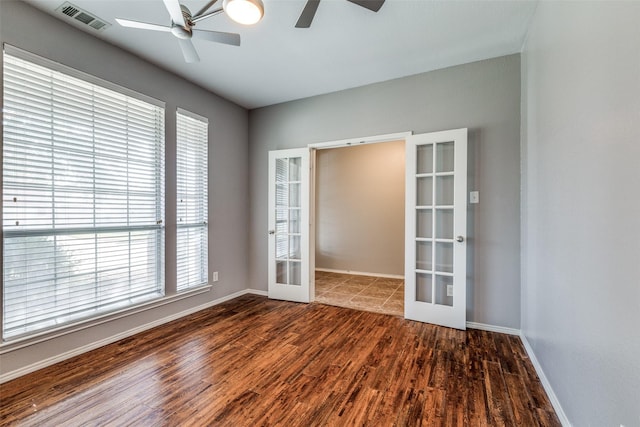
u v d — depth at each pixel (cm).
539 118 209
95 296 245
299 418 161
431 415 164
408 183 312
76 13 214
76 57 230
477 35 244
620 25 105
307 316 322
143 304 279
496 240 279
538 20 208
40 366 208
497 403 174
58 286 221
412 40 251
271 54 273
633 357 95
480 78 286
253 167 419
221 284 375
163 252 300
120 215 262
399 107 322
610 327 110
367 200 548
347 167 564
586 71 133
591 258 127
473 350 240
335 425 156
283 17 219
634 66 96
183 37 193
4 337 193
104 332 248
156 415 163
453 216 293
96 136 244
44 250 214
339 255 571
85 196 237
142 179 281
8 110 195
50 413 164
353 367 214
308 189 373
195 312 334
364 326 293
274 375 204
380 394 183
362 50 267
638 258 93
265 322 304
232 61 286
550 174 183
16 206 199
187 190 329
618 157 107
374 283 481
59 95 221
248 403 174
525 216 252
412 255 309
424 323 300
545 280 193
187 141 328
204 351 239
